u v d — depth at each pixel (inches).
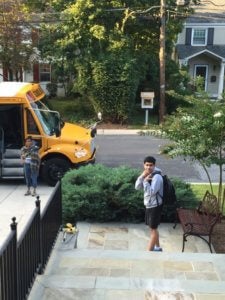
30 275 204.4
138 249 330.6
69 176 415.2
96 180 402.0
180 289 208.5
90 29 946.1
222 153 379.9
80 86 972.6
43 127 528.7
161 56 972.6
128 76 947.3
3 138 523.2
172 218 381.7
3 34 961.5
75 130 569.0
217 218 319.6
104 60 944.9
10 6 970.7
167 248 333.4
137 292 203.6
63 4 1023.6
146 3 1005.8
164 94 987.9
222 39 1434.5
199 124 349.4
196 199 388.8
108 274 238.1
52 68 1207.6
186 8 1058.1
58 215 302.8
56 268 244.4
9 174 523.2
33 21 1050.7
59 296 200.1
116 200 378.3
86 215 383.2
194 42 1432.1
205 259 259.4
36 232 219.8
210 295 201.2
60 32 1017.5
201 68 1433.3
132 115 1061.1
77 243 339.3
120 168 431.5
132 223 384.2
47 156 532.1
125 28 1023.0
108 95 962.7
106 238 350.6
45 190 514.3
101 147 775.1
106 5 965.8
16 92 522.3
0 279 154.0
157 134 384.5
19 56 1002.7
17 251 176.7
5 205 454.3
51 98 1274.6
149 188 301.3
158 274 239.1
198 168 631.8
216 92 1439.5
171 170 622.8
